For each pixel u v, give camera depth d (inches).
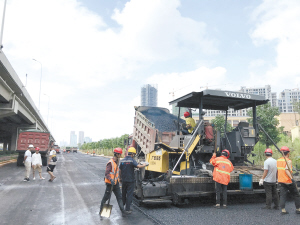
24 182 447.8
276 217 227.0
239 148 316.2
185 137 305.0
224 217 226.8
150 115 432.8
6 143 2970.0
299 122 1167.6
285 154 243.8
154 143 345.4
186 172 298.0
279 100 7283.5
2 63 693.3
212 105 379.2
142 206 269.7
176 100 357.1
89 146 3742.6
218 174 260.1
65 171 671.1
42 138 855.7
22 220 218.4
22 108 1228.5
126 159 241.4
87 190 371.2
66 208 261.9
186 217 227.1
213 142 312.3
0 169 701.9
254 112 336.8
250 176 271.7
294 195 239.3
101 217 229.0
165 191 269.9
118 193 234.4
